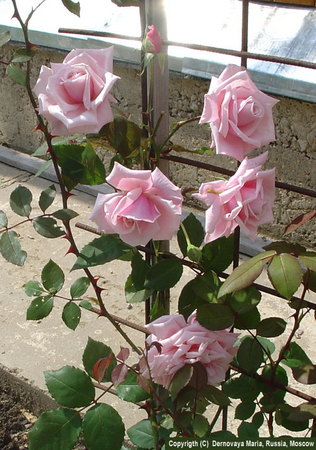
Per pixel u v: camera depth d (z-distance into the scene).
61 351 1.64
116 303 1.78
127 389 1.12
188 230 1.09
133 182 0.91
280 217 1.95
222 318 1.01
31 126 2.39
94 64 0.92
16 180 2.36
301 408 1.03
